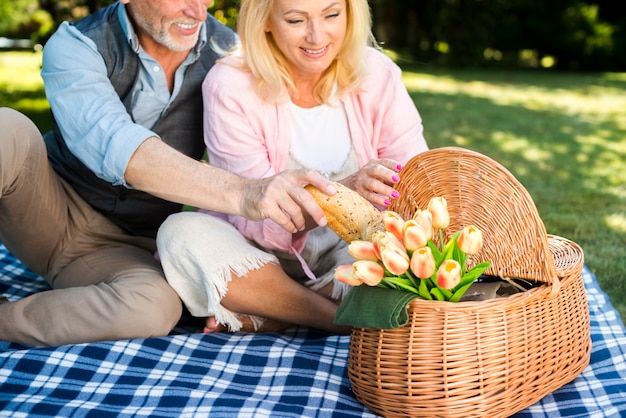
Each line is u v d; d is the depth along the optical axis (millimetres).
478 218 1938
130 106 2439
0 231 2492
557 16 12750
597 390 1934
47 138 2584
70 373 2020
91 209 2521
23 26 13109
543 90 9469
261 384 2016
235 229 2287
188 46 2357
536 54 12938
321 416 1851
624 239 3643
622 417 1790
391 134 2523
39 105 6676
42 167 2334
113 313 2180
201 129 2562
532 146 5949
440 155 1950
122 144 2131
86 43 2332
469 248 1708
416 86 9422
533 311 1813
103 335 2188
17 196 2311
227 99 2365
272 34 2334
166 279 2279
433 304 1743
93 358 2072
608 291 2980
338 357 2148
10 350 2195
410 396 1770
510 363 1771
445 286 1693
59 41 2346
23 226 2412
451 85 9648
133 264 2416
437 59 12398
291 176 1987
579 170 5172
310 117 2436
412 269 1708
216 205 2061
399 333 1781
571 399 1904
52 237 2473
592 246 3529
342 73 2422
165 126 2494
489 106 7930
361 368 1862
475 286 1927
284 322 2316
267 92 2365
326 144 2441
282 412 1857
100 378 2012
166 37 2303
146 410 1866
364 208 1983
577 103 8383
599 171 5148
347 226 1985
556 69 12570
